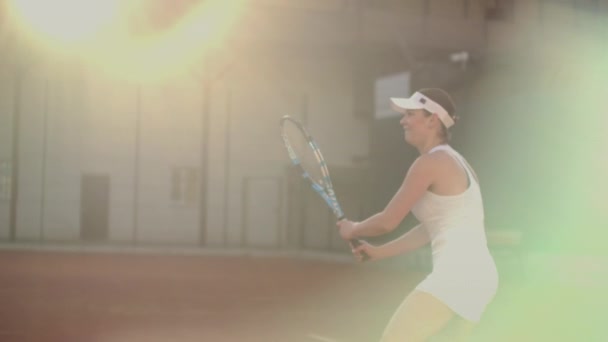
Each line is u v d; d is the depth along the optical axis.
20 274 26.89
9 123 43.81
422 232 6.61
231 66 47.12
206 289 23.06
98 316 16.45
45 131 44.47
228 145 48.38
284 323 15.77
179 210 47.28
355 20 44.62
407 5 47.31
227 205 48.34
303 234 47.78
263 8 43.44
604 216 41.25
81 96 45.19
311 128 49.72
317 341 13.65
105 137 45.78
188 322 15.70
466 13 48.94
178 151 47.25
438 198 5.91
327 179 7.41
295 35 43.75
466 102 45.19
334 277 29.03
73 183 45.06
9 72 43.69
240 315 16.98
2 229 43.78
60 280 24.97
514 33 48.59
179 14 43.88
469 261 5.77
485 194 44.72
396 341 5.82
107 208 45.78
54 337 13.66
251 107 48.84
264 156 49.03
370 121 49.91
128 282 24.84
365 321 16.25
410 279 28.52
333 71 50.38
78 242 45.00
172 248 45.00
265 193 49.00
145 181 46.59
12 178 43.75
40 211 44.41
